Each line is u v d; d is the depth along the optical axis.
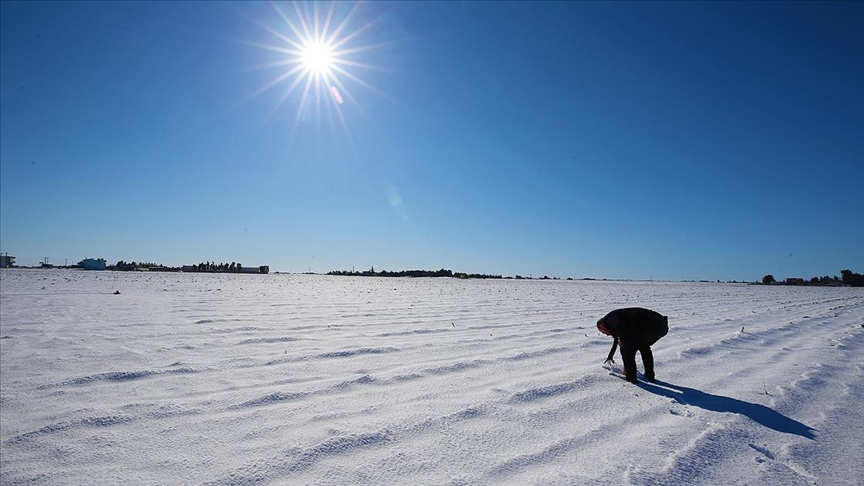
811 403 4.36
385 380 5.16
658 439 3.36
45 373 5.43
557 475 2.78
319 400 4.40
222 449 3.26
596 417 3.89
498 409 4.06
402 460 3.02
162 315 11.19
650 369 5.21
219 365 5.92
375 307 14.68
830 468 2.93
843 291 40.81
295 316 11.51
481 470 2.87
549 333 9.02
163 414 4.03
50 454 3.25
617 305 17.33
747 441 3.36
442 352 6.89
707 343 7.89
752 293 33.09
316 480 2.76
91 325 9.27
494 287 37.06
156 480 2.83
